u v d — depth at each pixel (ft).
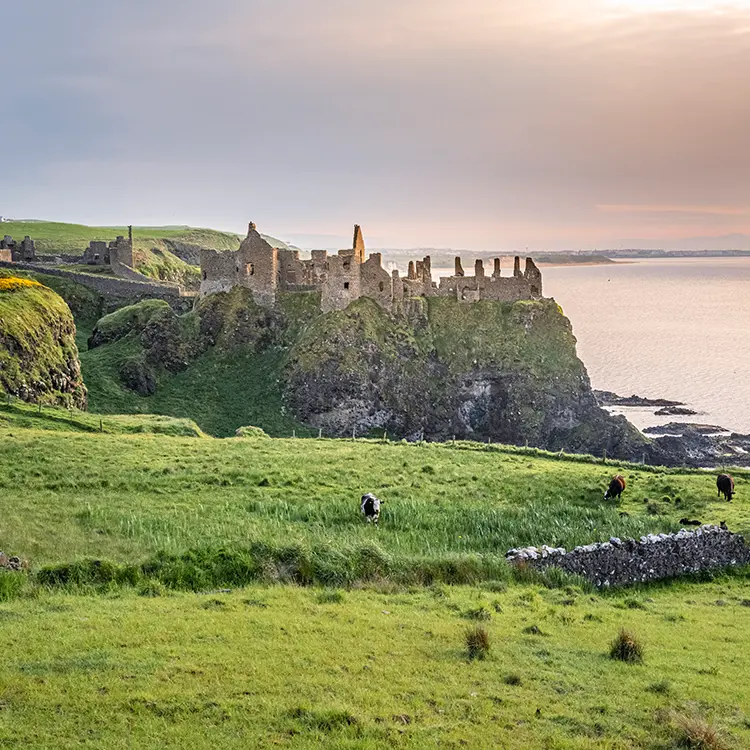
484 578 109.60
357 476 172.96
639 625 94.79
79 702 58.85
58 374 294.25
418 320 449.06
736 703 70.59
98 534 114.21
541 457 222.48
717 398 556.51
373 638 78.48
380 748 56.59
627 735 62.23
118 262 520.42
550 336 455.22
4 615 76.38
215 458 183.62
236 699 61.72
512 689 69.41
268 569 98.43
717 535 135.03
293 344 422.00
